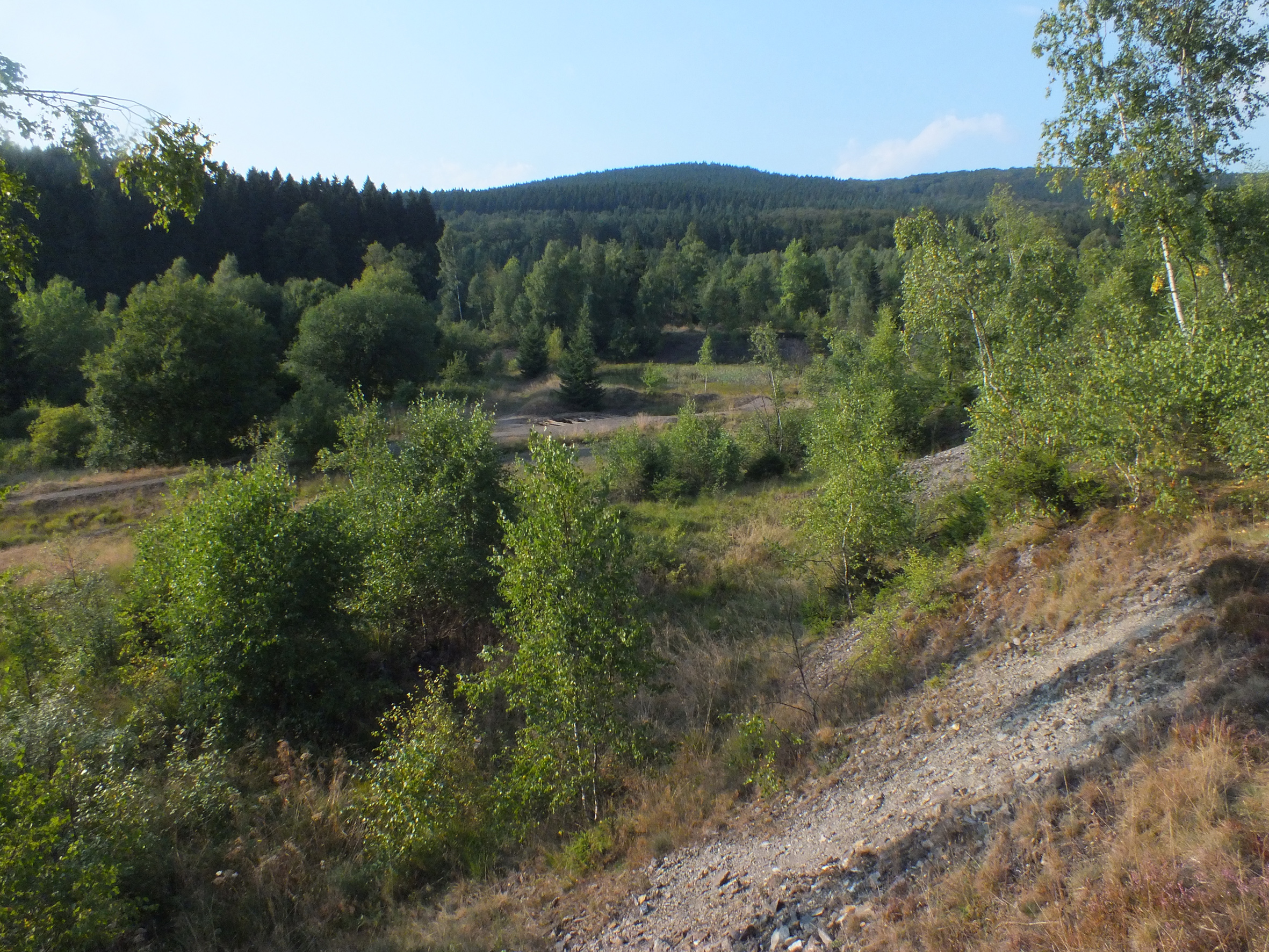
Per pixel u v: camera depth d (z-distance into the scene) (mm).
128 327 33938
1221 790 4590
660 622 13961
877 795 6875
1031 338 18344
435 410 14711
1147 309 16703
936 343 25531
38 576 14641
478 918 6820
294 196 83438
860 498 12867
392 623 12781
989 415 12531
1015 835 5121
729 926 5578
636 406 51844
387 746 9211
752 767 8516
